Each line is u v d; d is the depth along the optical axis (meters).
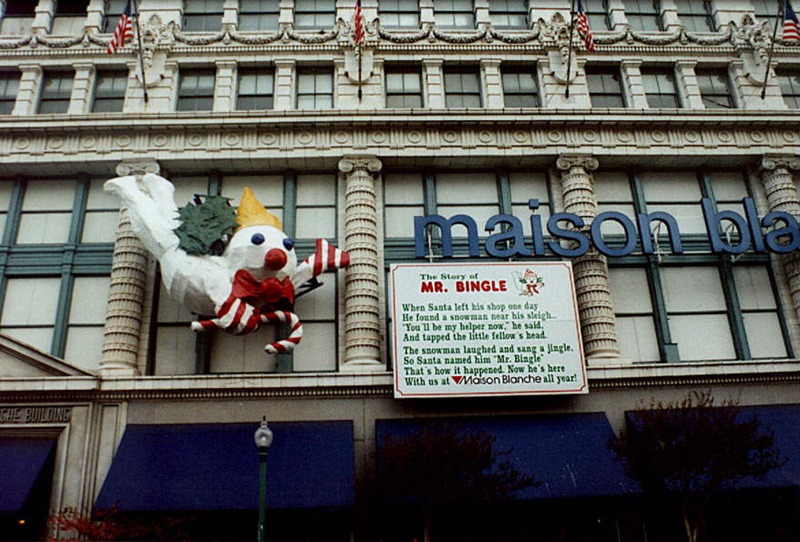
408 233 21.59
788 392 19.64
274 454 17.56
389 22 24.34
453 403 18.95
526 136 22.06
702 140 22.42
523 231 21.59
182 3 24.05
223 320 17.84
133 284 19.73
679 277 21.47
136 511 16.31
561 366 18.91
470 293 19.42
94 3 23.73
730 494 17.86
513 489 16.14
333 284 20.66
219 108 22.38
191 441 17.80
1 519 17.25
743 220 20.69
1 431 17.91
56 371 18.27
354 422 18.61
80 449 17.83
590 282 20.33
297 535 17.75
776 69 24.31
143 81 21.89
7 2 24.28
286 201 21.53
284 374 18.70
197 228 18.73
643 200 22.31
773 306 21.30
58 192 21.72
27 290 20.48
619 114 22.11
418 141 21.80
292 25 23.67
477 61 23.59
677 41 24.34
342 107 22.47
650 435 16.69
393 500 16.73
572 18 22.38
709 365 19.45
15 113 22.12
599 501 17.81
